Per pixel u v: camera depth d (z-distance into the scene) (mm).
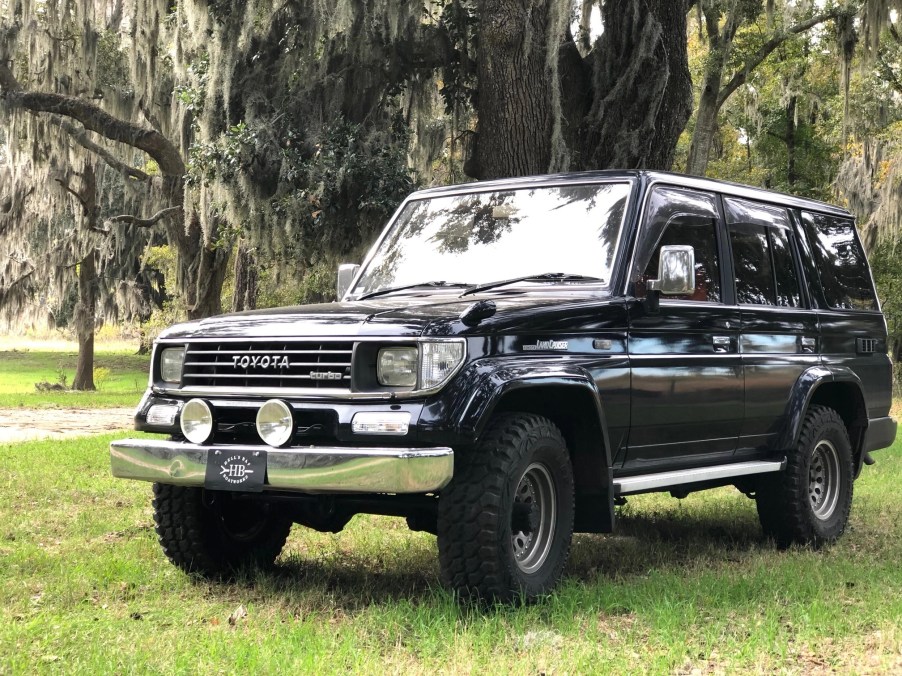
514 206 5906
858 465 7453
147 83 19047
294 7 13562
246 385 4883
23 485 8883
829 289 7211
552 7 12180
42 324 27609
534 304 4969
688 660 4098
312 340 4715
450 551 4609
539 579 4859
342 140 13648
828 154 33031
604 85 12883
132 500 8305
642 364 5387
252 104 13789
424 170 15383
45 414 20781
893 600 5051
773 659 4105
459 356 4551
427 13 14094
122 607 4977
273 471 4562
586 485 5203
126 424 17719
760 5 18188
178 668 3789
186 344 5090
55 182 25391
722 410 5980
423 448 4395
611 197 5668
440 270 5801
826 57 25578
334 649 4145
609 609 4887
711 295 6016
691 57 28516
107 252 26594
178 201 21609
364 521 7453
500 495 4578
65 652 4066
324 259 14273
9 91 20562
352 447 4531
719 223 6207
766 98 29938
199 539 5473
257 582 5445
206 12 13844
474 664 3895
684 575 5711
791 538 6738
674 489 6254
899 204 25719
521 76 12508
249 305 26328
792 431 6543
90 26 19953
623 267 5395
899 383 30375
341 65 14031
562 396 5062
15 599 5027
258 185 13820
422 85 14727
